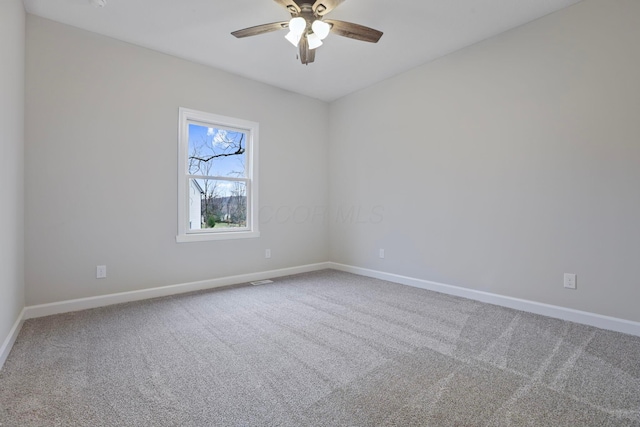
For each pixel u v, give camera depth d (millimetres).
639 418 1387
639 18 2256
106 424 1350
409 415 1409
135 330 2393
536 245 2775
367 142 4301
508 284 2959
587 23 2469
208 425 1346
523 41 2816
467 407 1467
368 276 4297
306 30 2334
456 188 3338
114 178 3012
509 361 1913
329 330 2406
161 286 3312
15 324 2242
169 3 2484
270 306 2994
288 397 1551
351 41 3086
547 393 1576
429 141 3576
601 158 2422
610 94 2377
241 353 2025
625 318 2332
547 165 2697
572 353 2014
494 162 3033
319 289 3617
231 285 3793
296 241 4516
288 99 4395
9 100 2051
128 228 3098
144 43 3100
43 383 1661
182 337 2271
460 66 3275
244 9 2566
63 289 2773
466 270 3273
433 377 1734
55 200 2725
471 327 2461
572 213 2570
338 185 4746
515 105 2879
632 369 1809
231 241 3848
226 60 3475
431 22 2770
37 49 2637
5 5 1942
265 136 4152
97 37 2918
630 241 2309
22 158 2480
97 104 2916
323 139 4836
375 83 4152
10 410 1431
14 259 2229
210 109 3627
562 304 2631
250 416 1405
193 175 3576
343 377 1737
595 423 1354
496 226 3031
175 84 3371
